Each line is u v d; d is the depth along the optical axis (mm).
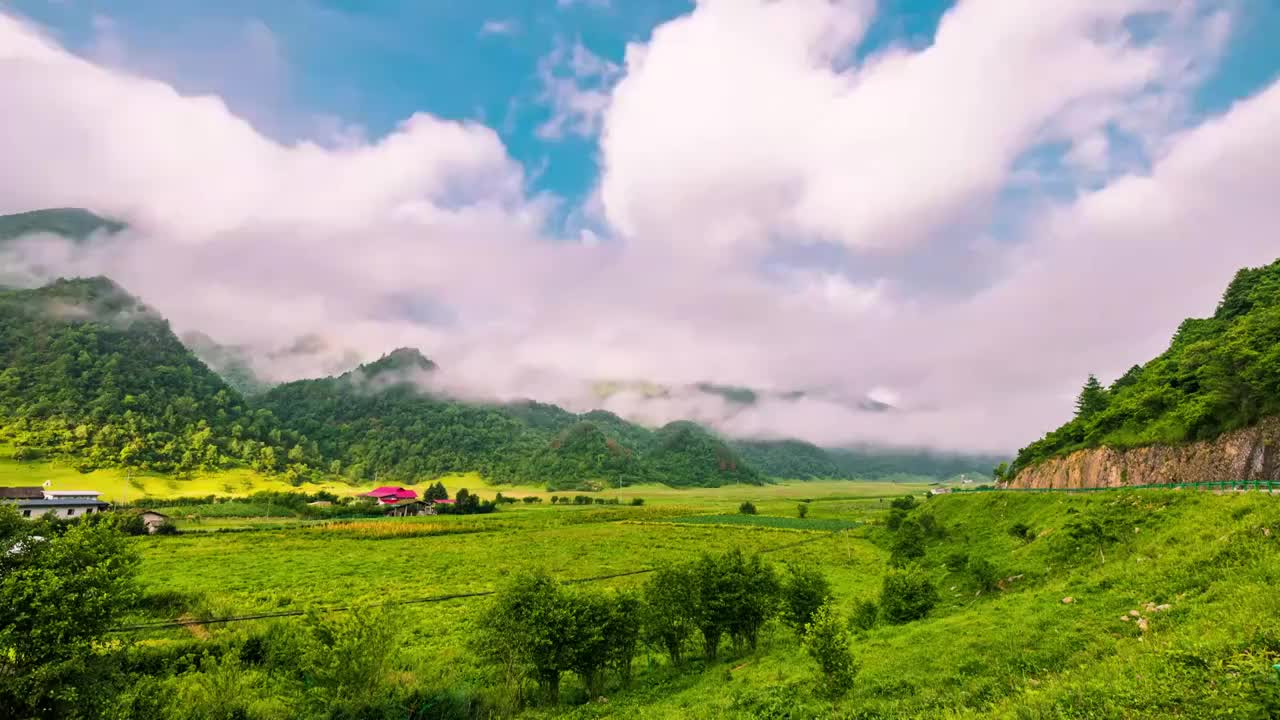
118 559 24328
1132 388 93625
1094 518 42344
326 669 30750
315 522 137125
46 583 21750
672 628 40750
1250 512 31953
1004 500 78062
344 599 62094
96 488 180250
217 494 195750
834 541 106062
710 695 30719
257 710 30953
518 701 35250
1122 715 15391
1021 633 26703
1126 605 26641
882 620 41625
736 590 41062
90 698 22797
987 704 19812
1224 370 63938
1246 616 19516
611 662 37531
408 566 85500
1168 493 43594
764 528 130875
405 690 32938
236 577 73875
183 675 36219
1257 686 14266
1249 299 95625
